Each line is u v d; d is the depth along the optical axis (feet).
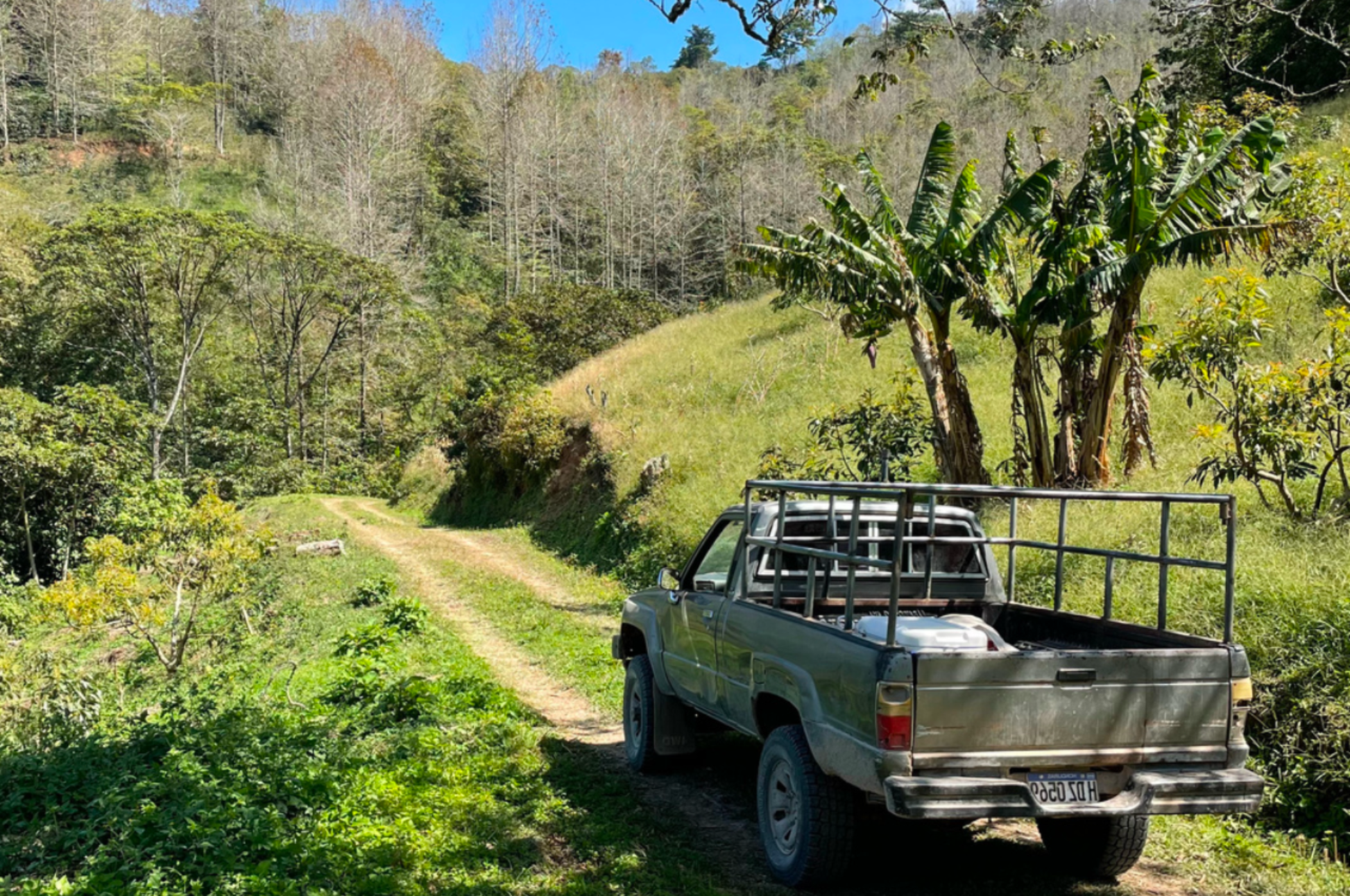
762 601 19.49
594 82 425.69
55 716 27.89
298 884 15.02
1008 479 46.06
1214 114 48.47
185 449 164.66
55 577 111.55
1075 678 14.12
